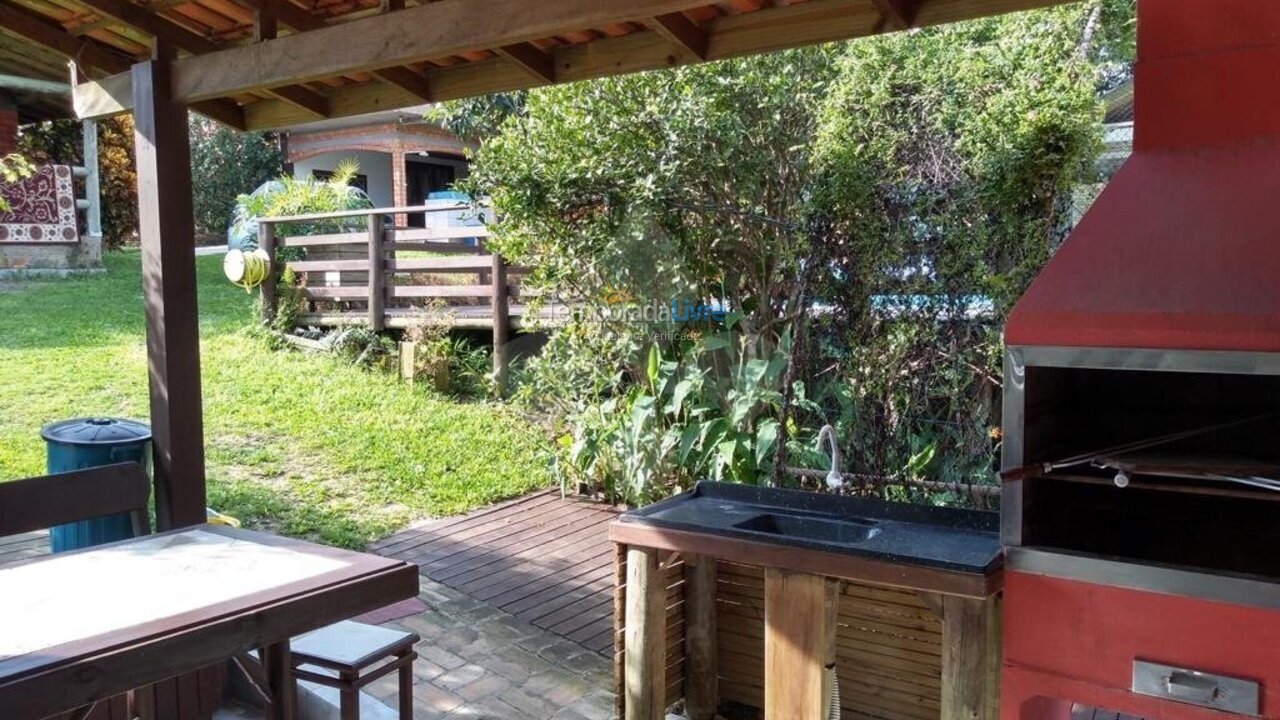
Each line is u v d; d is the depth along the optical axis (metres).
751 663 3.17
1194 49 1.91
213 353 8.43
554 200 5.85
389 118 13.24
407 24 2.87
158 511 3.61
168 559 2.44
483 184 6.19
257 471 6.01
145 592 2.16
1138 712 1.85
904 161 4.32
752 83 5.21
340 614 2.22
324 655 2.61
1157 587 1.82
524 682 3.48
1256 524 2.28
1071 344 1.84
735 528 2.55
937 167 4.22
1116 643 1.87
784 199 5.30
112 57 3.98
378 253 8.46
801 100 5.20
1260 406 2.21
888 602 2.90
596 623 4.04
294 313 9.05
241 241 10.13
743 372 5.35
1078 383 2.36
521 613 4.13
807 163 5.00
